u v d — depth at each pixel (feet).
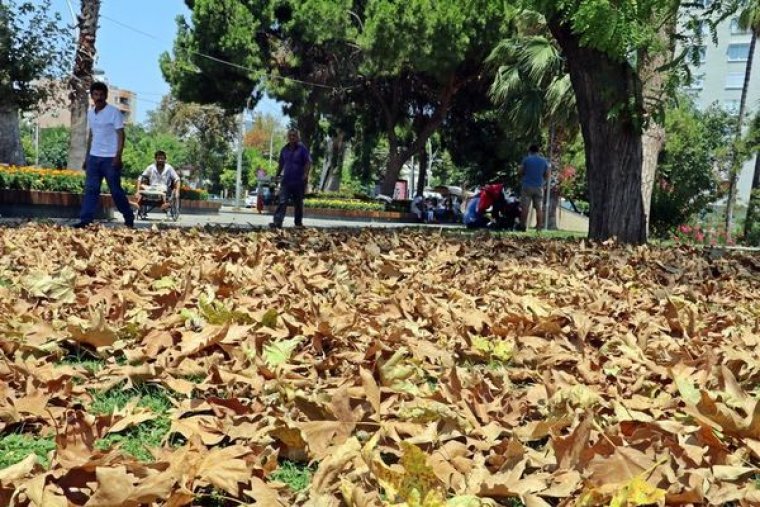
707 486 4.83
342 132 106.52
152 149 218.79
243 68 80.64
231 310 9.17
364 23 82.48
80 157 49.32
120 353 8.14
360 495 4.27
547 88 62.39
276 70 85.81
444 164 210.38
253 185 247.70
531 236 32.32
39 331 8.21
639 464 4.96
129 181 57.36
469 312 10.37
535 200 44.88
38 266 13.48
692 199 65.72
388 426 5.75
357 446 4.90
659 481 4.80
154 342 8.12
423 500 4.32
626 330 10.17
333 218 81.92
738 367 8.13
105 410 6.30
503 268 15.84
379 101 95.14
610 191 26.50
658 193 61.00
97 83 25.38
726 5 22.47
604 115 26.05
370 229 27.61
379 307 10.67
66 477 4.66
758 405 5.52
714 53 165.78
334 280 12.92
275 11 83.15
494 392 7.19
